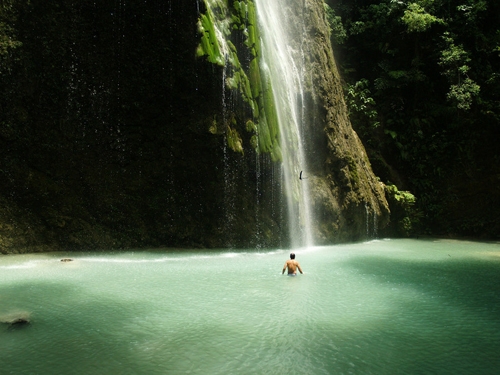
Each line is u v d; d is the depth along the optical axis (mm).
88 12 11188
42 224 11391
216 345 5328
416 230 19469
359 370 4742
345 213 15680
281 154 13453
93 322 6070
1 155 10867
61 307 6730
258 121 12914
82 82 11523
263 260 11156
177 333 5707
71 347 5191
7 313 6309
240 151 12312
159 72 11727
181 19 11398
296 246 13789
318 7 17656
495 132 19703
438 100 21312
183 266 10117
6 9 10531
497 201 19391
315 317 6539
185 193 12641
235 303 7133
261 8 14398
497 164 19453
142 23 11422
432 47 21469
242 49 12914
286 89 14891
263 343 5434
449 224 19750
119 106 11898
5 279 8461
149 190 12523
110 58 11586
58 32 11047
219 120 11945
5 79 10695
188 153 12281
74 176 11789
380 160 19797
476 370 4824
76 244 11727
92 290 7754
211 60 11484
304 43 16328
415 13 20094
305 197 14953
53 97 11305
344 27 22719
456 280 9391
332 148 15766
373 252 13508
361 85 21141
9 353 5000
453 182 20000
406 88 21797
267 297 7559
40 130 11281
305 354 5129
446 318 6668
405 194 18531
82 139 11758
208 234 12695
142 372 4562
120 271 9406
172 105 12031
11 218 10953
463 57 19797
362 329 6086
